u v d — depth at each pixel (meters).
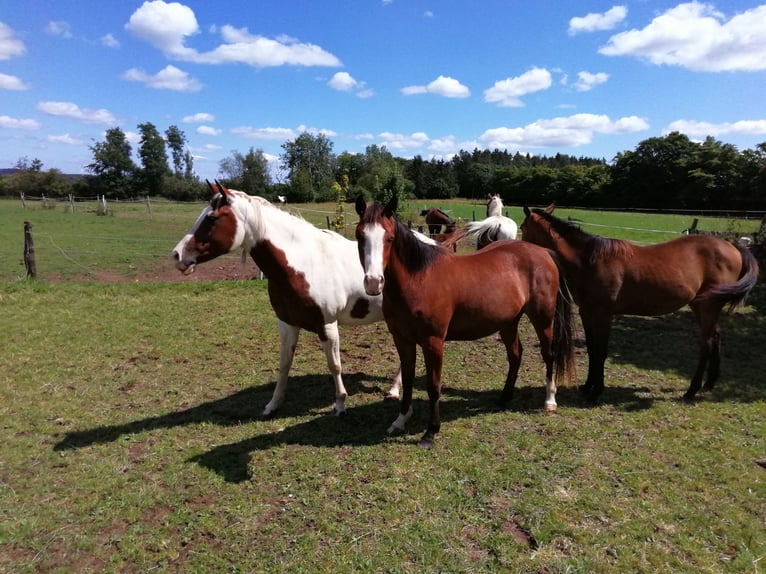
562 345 4.04
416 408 4.17
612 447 3.44
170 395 4.42
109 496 2.86
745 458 3.31
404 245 3.15
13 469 3.14
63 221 21.41
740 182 39.47
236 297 8.02
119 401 4.26
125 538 2.51
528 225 4.72
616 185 52.81
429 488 2.93
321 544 2.47
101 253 13.12
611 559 2.38
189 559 2.38
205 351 5.63
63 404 4.14
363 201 2.99
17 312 6.76
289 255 3.57
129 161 59.22
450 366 5.25
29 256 8.80
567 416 3.98
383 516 2.68
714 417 3.96
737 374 4.92
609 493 2.89
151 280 10.69
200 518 2.67
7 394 4.32
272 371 5.07
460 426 3.80
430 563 2.33
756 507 2.78
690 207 43.66
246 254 3.68
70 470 3.15
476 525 2.61
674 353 5.60
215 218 3.37
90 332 6.10
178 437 3.61
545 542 2.47
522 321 7.16
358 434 3.67
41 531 2.56
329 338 3.81
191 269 3.42
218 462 3.25
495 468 3.17
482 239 7.18
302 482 3.01
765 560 2.37
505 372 5.08
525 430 3.72
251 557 2.38
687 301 4.22
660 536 2.53
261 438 3.60
